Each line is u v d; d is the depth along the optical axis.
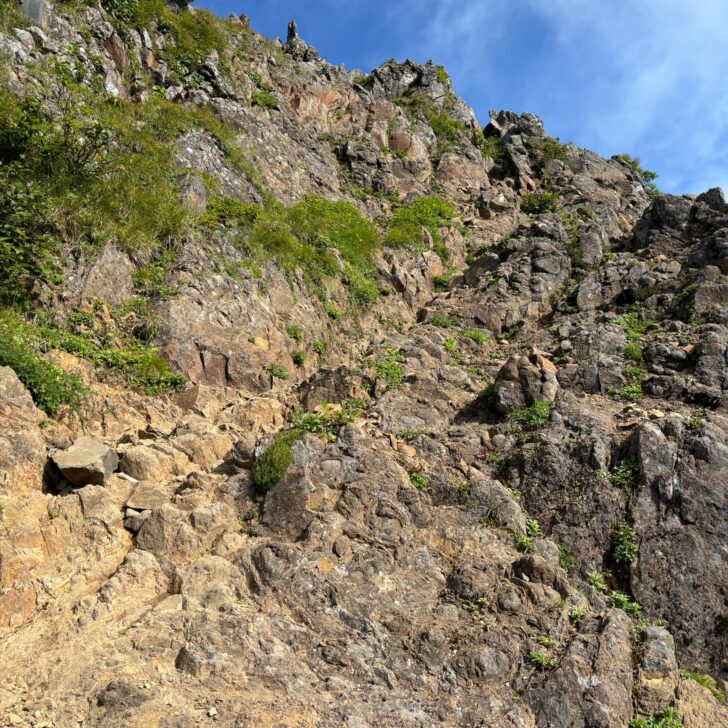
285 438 8.53
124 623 6.30
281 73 25.06
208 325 12.77
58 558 6.90
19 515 6.99
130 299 12.30
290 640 6.48
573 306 15.74
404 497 8.49
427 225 21.66
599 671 6.45
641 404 10.95
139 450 8.65
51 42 15.57
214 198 15.82
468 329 15.61
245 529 7.91
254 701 5.68
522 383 10.91
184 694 5.62
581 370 11.94
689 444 9.14
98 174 13.36
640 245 17.91
